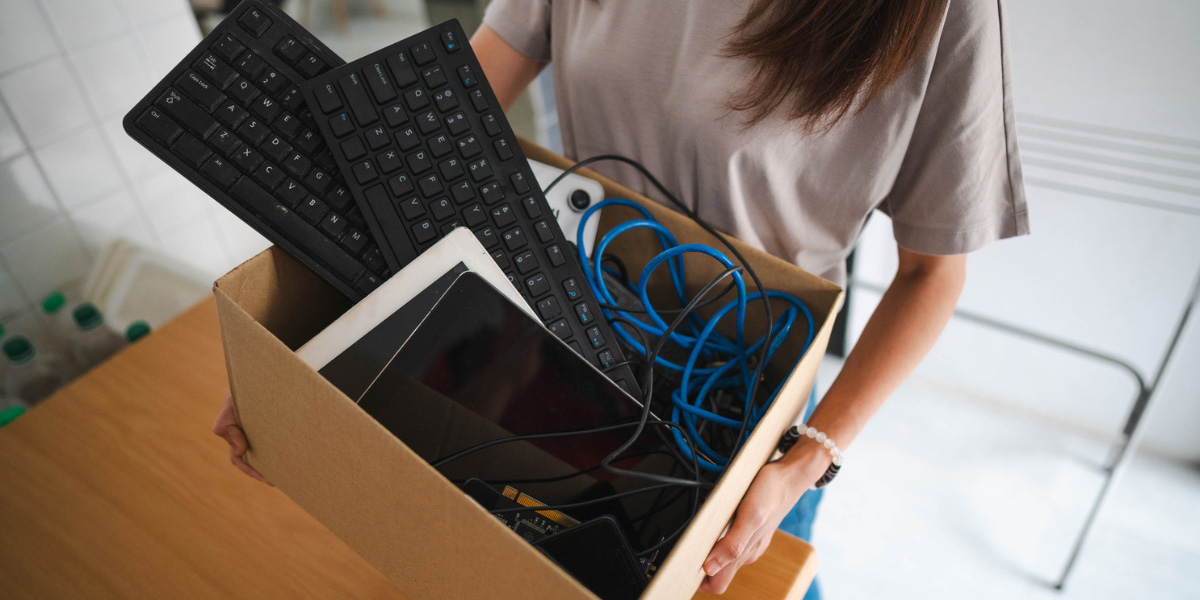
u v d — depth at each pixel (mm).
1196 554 1635
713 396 583
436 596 441
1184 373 1607
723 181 681
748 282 596
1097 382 1710
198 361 835
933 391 1955
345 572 654
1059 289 1585
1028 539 1681
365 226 531
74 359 1059
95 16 994
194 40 1138
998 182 637
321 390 371
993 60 569
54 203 1019
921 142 626
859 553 1674
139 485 707
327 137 514
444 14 1528
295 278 521
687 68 646
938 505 1752
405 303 459
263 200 506
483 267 480
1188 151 1273
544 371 478
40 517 676
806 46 557
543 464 497
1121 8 1194
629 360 589
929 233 653
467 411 475
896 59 542
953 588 1618
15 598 616
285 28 529
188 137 499
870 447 1859
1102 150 1350
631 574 428
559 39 743
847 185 666
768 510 495
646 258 666
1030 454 1820
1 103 925
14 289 1007
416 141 541
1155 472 1770
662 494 517
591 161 654
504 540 347
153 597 626
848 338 1930
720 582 524
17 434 745
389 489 385
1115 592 1587
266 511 693
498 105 571
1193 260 1400
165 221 1169
